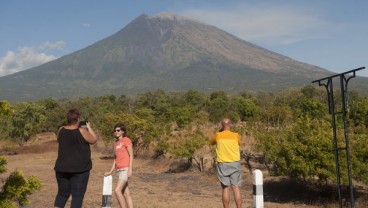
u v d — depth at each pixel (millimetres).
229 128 7762
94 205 14305
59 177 6008
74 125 6195
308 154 15641
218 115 61562
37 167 30219
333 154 15172
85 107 64375
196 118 57062
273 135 19281
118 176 7816
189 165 26906
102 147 42938
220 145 7484
